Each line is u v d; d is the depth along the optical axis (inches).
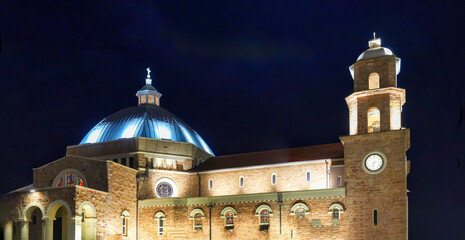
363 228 2122.3
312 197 2253.9
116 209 2395.4
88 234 2228.1
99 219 2281.0
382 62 2236.7
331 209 2198.6
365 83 2240.4
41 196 2250.2
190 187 2701.8
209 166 2746.1
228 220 2396.7
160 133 2810.0
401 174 2102.6
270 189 2474.2
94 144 2738.7
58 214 2487.7
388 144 2150.6
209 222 2409.0
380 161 2150.6
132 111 2938.0
